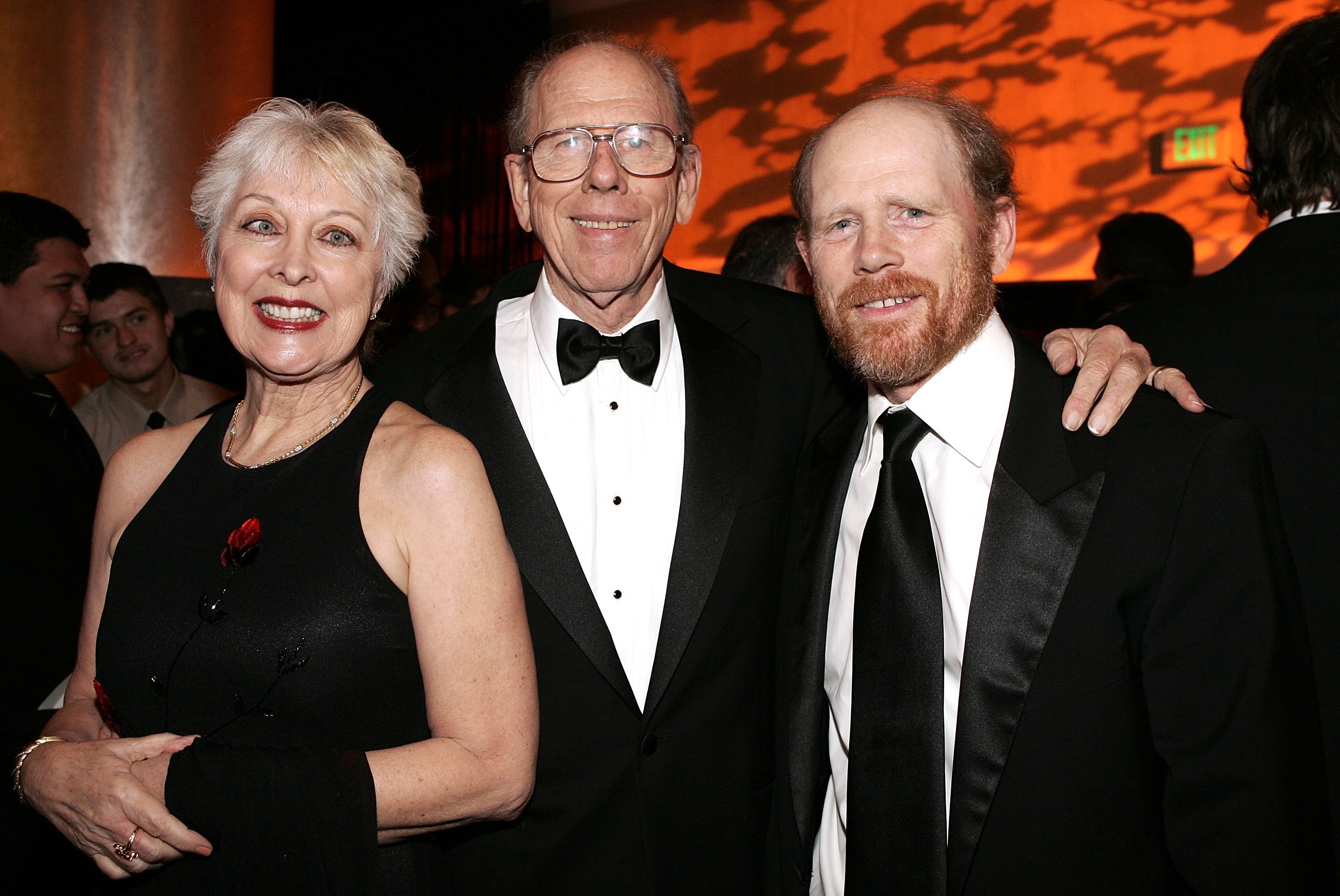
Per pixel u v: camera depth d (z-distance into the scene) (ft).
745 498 5.42
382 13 33.32
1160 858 4.03
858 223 4.45
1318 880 3.80
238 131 4.24
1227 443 3.99
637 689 5.21
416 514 4.07
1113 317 5.48
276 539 4.14
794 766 4.73
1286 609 3.86
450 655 4.01
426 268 13.14
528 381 5.60
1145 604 4.03
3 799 6.41
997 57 23.53
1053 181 22.84
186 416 11.80
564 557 5.07
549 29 33.40
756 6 27.61
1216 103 20.79
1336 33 4.77
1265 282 4.80
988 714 4.06
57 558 7.20
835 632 4.79
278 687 3.97
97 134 15.20
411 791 3.83
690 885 5.05
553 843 4.90
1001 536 4.19
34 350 8.07
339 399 4.48
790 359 6.01
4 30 14.69
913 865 4.07
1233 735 3.83
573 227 5.38
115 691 4.17
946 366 4.48
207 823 3.79
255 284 4.18
